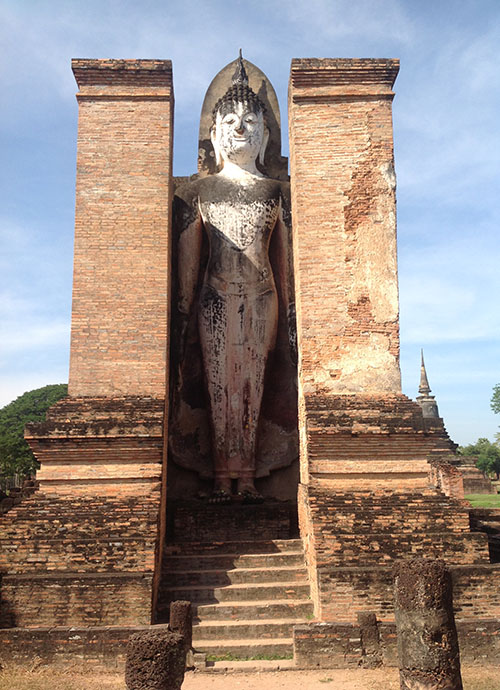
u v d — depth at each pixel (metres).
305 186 13.13
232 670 9.34
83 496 11.41
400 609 7.62
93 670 9.25
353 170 13.22
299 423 13.37
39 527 10.74
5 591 9.93
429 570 7.55
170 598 11.06
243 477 14.59
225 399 14.77
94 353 12.29
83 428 11.48
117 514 11.00
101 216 12.85
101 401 11.95
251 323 14.90
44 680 8.72
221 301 14.90
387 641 9.55
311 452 11.91
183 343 15.20
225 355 14.84
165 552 12.43
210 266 15.12
